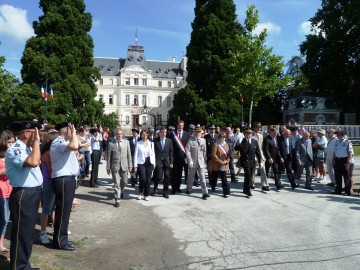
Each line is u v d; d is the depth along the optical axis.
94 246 5.69
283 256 5.23
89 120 35.50
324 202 9.09
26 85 32.72
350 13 35.06
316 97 52.94
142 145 9.36
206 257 5.21
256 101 29.62
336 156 10.20
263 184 10.71
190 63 38.69
